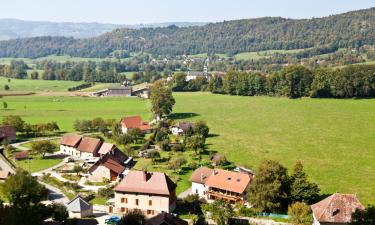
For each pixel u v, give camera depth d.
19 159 163.38
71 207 107.38
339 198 96.31
